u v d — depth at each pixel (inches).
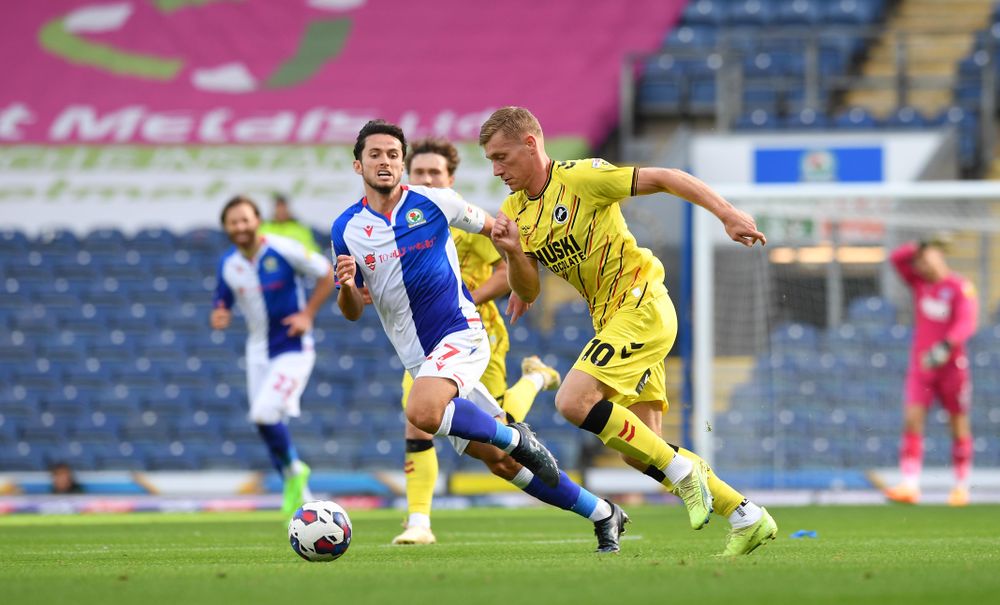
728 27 3260.3
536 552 906.1
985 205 2234.3
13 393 2501.2
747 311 2260.1
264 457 2321.6
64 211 3036.4
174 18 3417.8
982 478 2143.2
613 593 552.7
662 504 2058.3
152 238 2805.1
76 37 3405.5
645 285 849.5
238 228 1401.3
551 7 3331.7
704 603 518.3
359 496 2137.1
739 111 2928.2
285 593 565.3
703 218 2095.2
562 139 3061.0
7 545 1117.7
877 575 634.8
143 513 1955.0
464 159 3036.4
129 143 3171.8
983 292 2301.9
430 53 3304.6
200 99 3255.4
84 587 603.2
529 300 870.4
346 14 3395.7
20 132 3218.5
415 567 717.9
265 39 3371.1
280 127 3171.8
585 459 2319.1
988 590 562.9
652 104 3056.1
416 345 890.1
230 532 1364.4
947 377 1920.5
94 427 2385.6
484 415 824.3
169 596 559.8
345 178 3046.3
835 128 2723.9
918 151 2571.4
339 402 2411.4
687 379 2251.5
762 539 816.9
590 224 848.9
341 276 833.5
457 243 1074.1
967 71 3019.2
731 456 2256.4
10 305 2701.8
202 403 2428.6
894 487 2127.2
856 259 2247.8
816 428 2252.7
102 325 2620.6
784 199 2156.7
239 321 2591.0
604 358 823.1
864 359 2256.4
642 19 3280.0
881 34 2874.0
